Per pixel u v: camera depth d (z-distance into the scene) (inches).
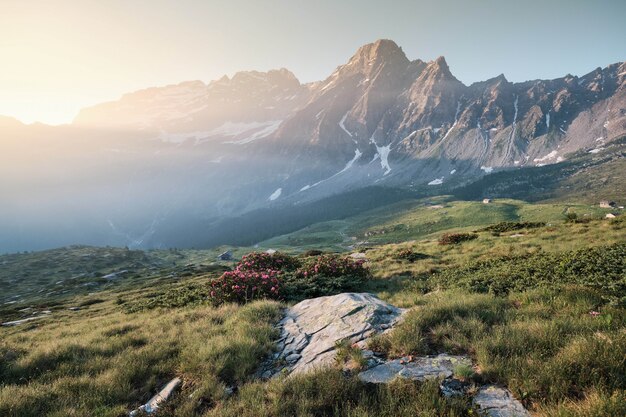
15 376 393.4
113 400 315.9
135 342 483.8
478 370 261.1
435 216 7834.6
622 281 461.4
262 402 261.3
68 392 326.6
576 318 320.5
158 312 805.9
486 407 217.8
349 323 408.5
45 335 716.7
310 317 476.4
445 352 299.6
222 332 466.6
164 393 319.3
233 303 666.2
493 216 6860.2
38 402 312.0
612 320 299.9
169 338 467.2
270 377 324.2
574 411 189.3
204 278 1980.8
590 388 213.0
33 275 3745.1
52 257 4633.4
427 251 1211.2
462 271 785.6
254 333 423.2
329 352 344.5
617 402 185.6
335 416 233.5
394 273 904.9
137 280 2694.4
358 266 890.7
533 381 225.5
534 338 283.6
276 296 701.3
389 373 277.0
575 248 837.2
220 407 270.5
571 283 508.4
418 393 237.5
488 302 411.5
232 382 323.0
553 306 382.0
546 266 657.6
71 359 431.5
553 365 234.7
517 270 670.5
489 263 810.2
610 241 842.8
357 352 313.6
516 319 342.0
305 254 1920.5
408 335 326.0
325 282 800.3
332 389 259.3
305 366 327.9
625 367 222.5
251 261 1127.0
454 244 1235.2
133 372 363.6
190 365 347.9
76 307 1571.1
